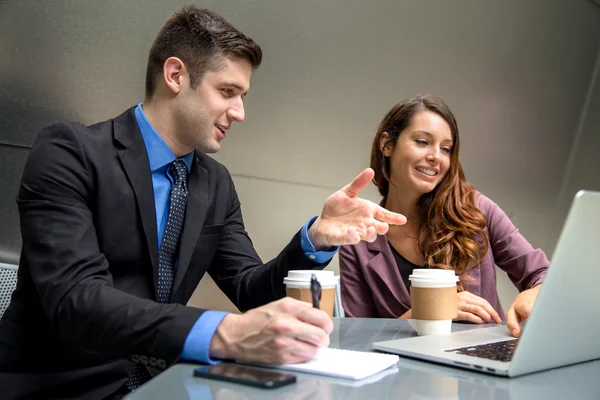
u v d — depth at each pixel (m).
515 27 2.91
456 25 2.61
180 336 0.67
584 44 3.38
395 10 2.35
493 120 2.93
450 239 1.61
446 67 2.64
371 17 2.28
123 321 0.70
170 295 1.06
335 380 0.58
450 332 0.95
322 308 0.86
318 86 2.18
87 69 1.67
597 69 3.50
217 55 1.08
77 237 0.86
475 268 1.64
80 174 0.95
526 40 2.99
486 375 0.62
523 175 3.16
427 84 2.59
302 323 0.64
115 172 1.00
